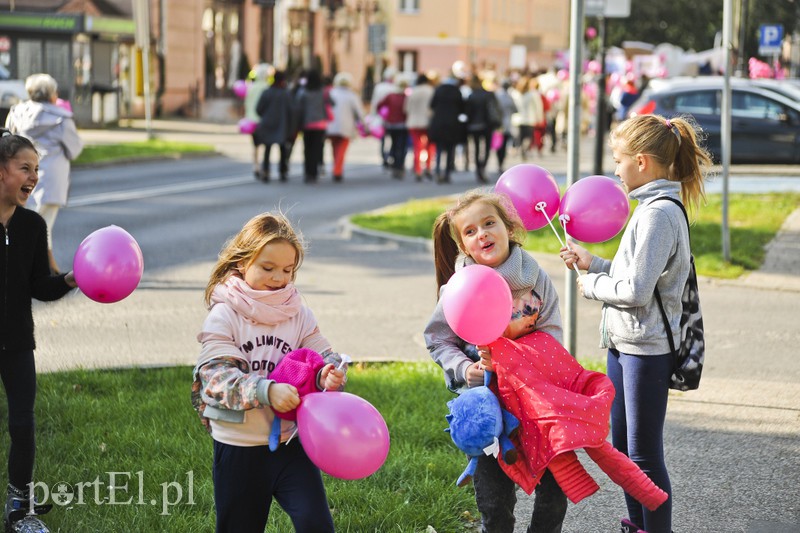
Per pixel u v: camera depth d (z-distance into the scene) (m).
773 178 23.36
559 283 12.73
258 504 4.30
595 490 4.31
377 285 12.65
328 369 4.10
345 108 23.97
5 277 5.30
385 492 5.84
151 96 43.53
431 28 77.69
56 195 11.95
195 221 17.33
